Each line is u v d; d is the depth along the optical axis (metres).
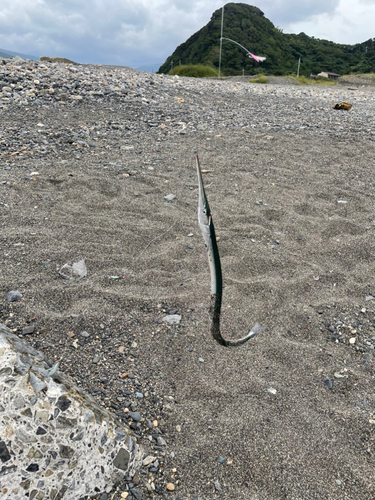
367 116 9.05
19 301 2.88
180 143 6.68
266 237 4.17
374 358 2.77
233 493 1.88
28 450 1.52
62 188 4.82
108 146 6.34
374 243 4.02
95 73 10.72
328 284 3.51
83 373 2.40
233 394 2.42
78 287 3.14
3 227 3.83
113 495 1.77
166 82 11.38
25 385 1.56
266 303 3.27
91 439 1.70
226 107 9.47
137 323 2.90
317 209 4.75
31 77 8.88
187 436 2.13
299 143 6.82
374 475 1.99
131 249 3.79
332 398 2.45
